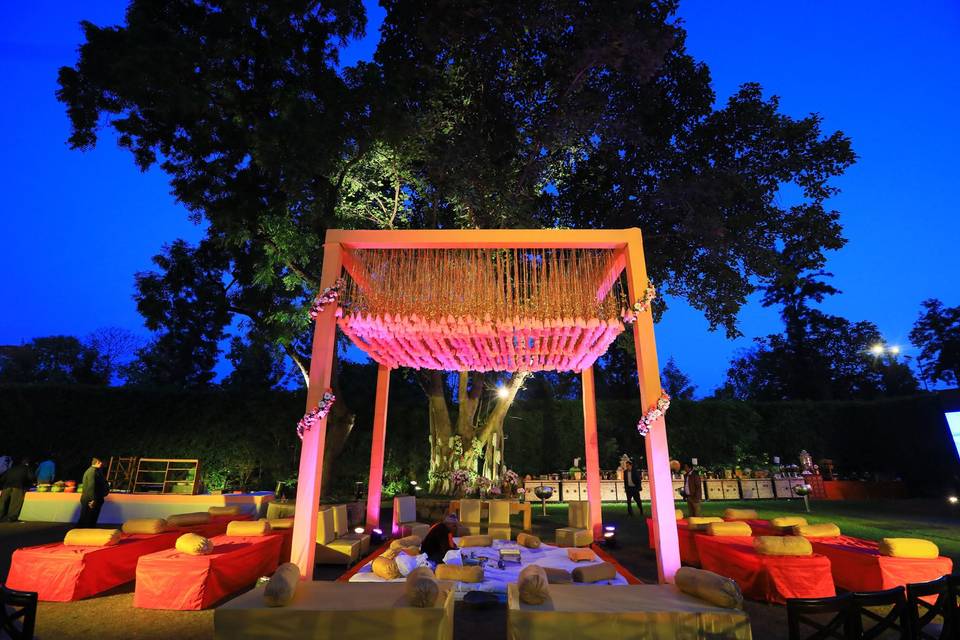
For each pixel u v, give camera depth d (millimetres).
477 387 14664
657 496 5160
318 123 9305
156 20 9797
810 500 17281
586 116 10859
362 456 16688
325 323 5641
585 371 9227
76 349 25891
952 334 30719
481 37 11156
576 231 5914
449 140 11172
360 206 12828
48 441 14500
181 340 14578
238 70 10617
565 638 3283
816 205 12797
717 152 13078
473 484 12445
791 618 3180
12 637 3176
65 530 9820
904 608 3230
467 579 5477
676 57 13094
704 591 3562
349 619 3305
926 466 18172
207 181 10344
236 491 14242
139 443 15000
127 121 10156
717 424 19312
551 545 8297
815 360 33406
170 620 4641
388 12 12367
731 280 13102
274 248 10617
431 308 6121
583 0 10578
